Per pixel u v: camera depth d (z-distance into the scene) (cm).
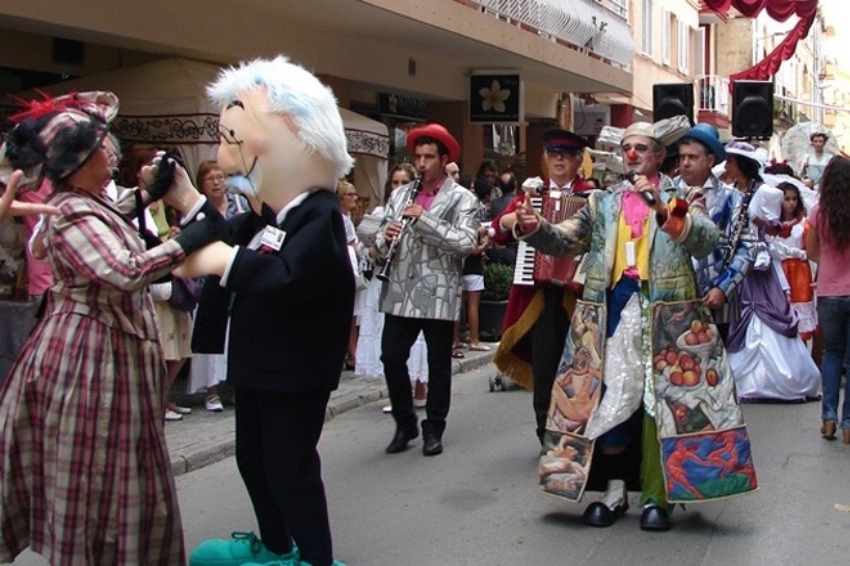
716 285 640
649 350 564
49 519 413
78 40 1077
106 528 414
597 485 611
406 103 1739
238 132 444
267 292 426
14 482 416
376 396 1009
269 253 436
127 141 1055
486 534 588
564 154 698
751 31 3828
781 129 4403
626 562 539
